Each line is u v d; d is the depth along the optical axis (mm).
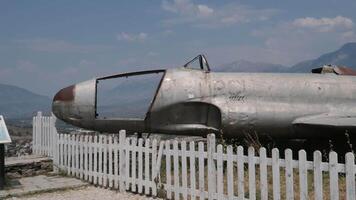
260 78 11000
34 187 9664
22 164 11539
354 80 11227
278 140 11602
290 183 6316
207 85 10797
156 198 8500
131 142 9250
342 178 8664
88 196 8938
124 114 11461
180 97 10680
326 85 10977
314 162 6043
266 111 10516
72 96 11664
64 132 12234
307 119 10391
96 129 11750
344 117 10289
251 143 10711
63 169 11367
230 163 7152
